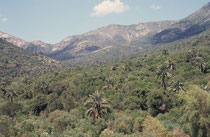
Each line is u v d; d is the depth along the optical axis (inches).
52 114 1800.0
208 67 2869.1
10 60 6545.3
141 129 1259.2
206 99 1032.2
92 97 1583.4
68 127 1515.7
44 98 2359.7
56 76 3735.2
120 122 1364.4
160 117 1508.4
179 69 3134.8
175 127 1183.6
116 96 2198.6
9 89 2534.5
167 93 1879.9
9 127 1416.1
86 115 1737.2
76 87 2704.2
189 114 1068.5
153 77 2974.9
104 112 1547.7
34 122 1668.3
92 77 3117.6
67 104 2207.2
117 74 3659.0
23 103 2418.8
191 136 1059.9
